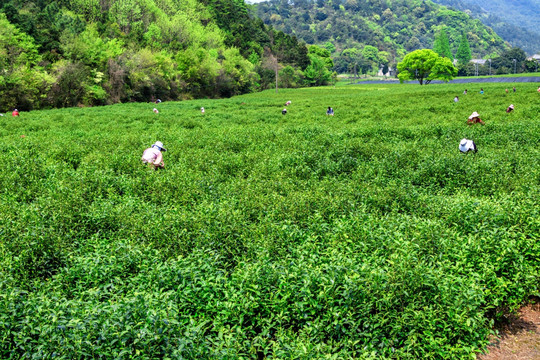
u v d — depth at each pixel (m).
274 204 9.66
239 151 18.69
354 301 5.90
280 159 15.35
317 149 17.47
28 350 5.11
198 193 11.28
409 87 96.62
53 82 64.50
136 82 82.38
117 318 5.24
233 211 8.87
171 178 12.25
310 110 41.59
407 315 5.70
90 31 84.06
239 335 5.52
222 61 113.00
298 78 145.25
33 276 7.04
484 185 11.44
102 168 14.56
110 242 8.15
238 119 34.88
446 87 83.81
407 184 11.72
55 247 7.53
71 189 11.15
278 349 5.20
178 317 5.72
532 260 7.36
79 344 4.91
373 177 12.73
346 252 7.05
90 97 72.62
